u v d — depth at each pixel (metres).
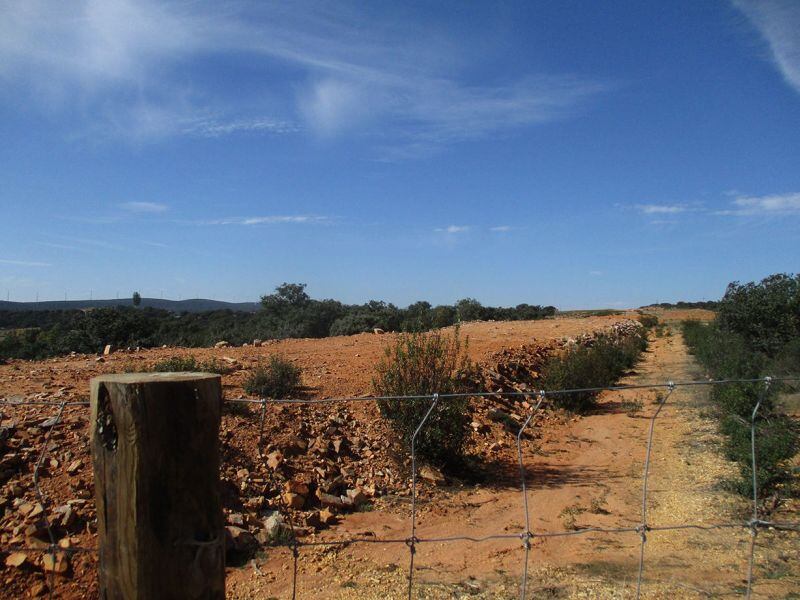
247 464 7.34
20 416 7.29
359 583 5.25
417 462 8.66
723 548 5.86
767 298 17.12
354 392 10.76
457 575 5.44
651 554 5.82
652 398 15.02
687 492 7.75
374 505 7.46
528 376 16.03
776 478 7.47
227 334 29.98
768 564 5.44
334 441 8.59
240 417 8.38
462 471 8.96
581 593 4.93
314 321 35.59
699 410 12.88
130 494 2.16
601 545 6.12
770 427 8.24
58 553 5.21
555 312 64.12
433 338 9.70
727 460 8.84
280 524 6.36
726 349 15.45
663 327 42.50
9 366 12.20
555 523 6.94
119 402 2.15
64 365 12.26
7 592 4.89
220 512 2.33
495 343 20.06
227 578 5.41
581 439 11.32
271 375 10.17
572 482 8.60
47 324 45.19
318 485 7.49
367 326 32.12
